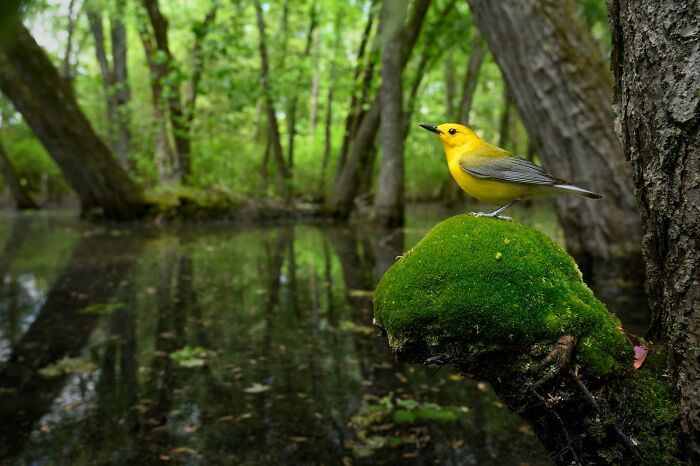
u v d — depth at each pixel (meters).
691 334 1.53
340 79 17.81
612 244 6.15
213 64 15.27
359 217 18.84
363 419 3.40
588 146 6.07
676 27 1.44
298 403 3.63
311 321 5.53
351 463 2.93
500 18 6.20
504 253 1.75
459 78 29.53
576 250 6.49
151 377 4.08
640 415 1.62
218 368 4.26
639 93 1.59
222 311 5.94
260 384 3.95
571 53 6.00
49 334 5.11
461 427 3.30
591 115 6.00
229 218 16.58
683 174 1.49
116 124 19.67
